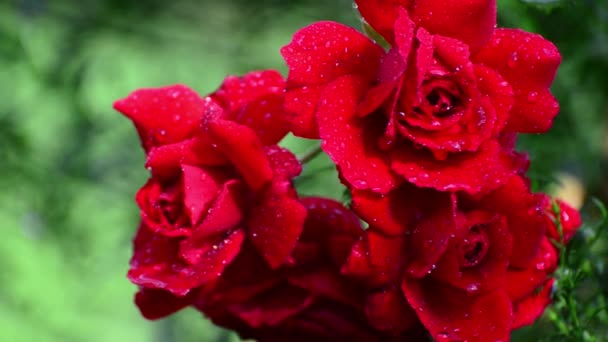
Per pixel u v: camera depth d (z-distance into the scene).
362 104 0.46
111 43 0.79
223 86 0.50
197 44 0.79
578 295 0.54
